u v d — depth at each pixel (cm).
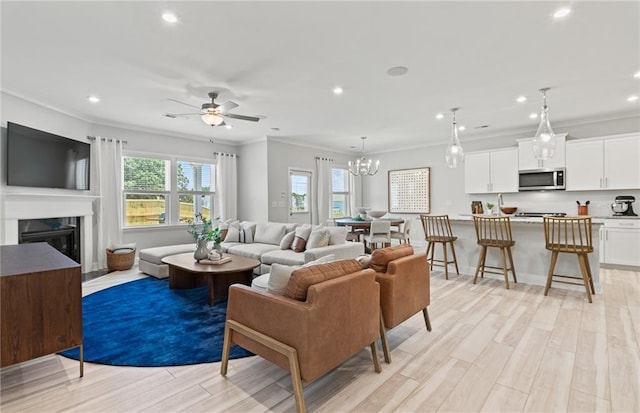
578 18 244
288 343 181
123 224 574
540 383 204
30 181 421
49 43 278
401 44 283
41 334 198
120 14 235
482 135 666
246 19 243
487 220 450
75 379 214
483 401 187
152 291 415
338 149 838
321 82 371
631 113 505
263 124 574
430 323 299
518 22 249
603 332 277
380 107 470
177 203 643
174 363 234
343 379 213
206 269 365
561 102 450
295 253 461
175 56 303
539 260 426
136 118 522
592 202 559
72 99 425
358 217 709
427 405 184
